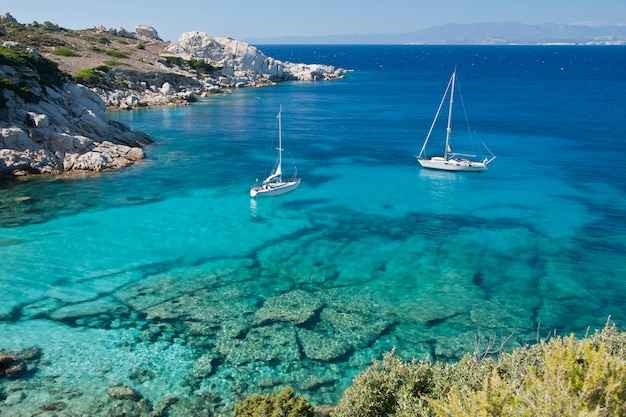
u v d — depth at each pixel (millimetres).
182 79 126250
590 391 11266
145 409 20031
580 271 33250
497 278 32250
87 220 40781
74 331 25344
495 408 11344
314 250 36594
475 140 76375
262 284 31125
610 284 31391
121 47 142750
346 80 176875
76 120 61625
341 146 72625
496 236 39500
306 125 89000
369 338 25469
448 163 59062
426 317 27531
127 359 23234
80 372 22172
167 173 55594
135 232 38750
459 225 42000
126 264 33312
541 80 177625
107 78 105688
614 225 41562
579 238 38906
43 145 54344
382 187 53000
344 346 24750
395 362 17375
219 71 148750
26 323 25922
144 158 61219
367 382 16391
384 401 15945
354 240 38625
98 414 19625
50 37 128875
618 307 28734
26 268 32094
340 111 105312
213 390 21344
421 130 84938
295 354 24031
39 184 49250
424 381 16312
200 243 37250
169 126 84438
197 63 141250
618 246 37281
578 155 66125
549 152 68188
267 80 157750
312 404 20531
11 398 20266
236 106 109812
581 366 12672
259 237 38812
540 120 92812
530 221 42812
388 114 101812
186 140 73750
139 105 102562
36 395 20516
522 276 32500
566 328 26641
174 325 26219
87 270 32219
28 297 28547
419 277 32375
